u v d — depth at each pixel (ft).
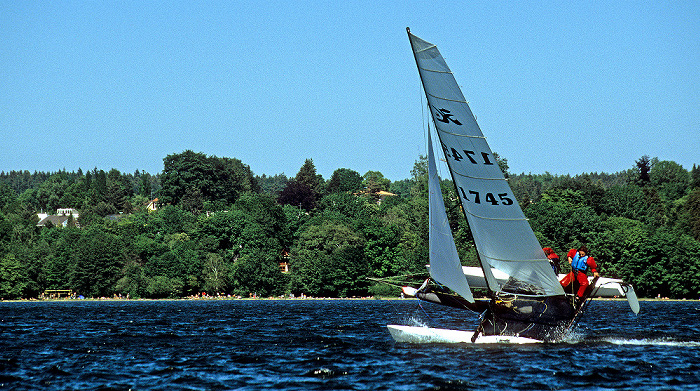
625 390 139.85
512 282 193.36
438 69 179.63
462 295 191.52
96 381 150.82
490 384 144.77
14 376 157.28
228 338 236.22
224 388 142.61
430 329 208.44
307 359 178.60
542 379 148.87
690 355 181.88
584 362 168.04
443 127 183.52
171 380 151.43
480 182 183.52
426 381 147.54
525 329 198.59
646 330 262.06
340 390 140.05
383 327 280.72
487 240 188.75
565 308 196.95
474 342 199.93
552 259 199.72
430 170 191.72
